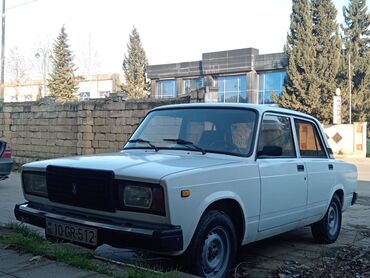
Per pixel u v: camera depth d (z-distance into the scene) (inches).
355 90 1707.7
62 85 2333.9
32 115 736.3
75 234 192.1
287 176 236.7
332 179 286.8
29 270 183.2
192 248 183.2
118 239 179.9
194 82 2330.2
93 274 178.2
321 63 1577.3
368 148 1558.8
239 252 264.2
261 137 225.8
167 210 172.9
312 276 221.0
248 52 2087.8
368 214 405.1
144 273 176.6
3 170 469.4
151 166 186.5
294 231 325.1
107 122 623.8
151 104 571.8
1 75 1210.0
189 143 224.8
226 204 202.7
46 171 206.7
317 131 284.8
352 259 254.4
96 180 186.9
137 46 2628.0
